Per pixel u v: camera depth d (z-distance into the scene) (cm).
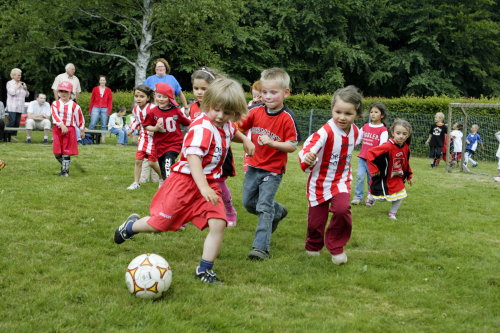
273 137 457
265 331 294
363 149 744
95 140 1502
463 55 3022
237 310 321
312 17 2752
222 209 373
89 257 409
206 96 361
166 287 335
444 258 467
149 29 2164
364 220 617
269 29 2814
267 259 434
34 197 617
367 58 2838
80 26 2545
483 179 1163
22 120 1741
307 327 302
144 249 441
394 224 601
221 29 2114
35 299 320
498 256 479
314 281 383
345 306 341
